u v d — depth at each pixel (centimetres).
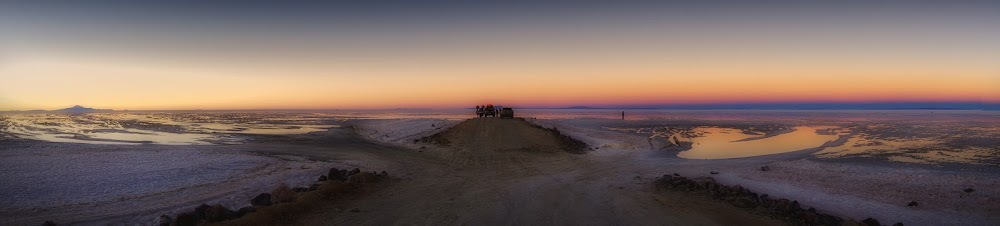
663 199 1345
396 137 4362
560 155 2703
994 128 5869
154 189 1538
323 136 4631
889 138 4341
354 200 1302
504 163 2334
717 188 1445
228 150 2914
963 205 1331
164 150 2842
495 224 1056
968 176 1839
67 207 1267
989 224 1141
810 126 7056
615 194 1431
